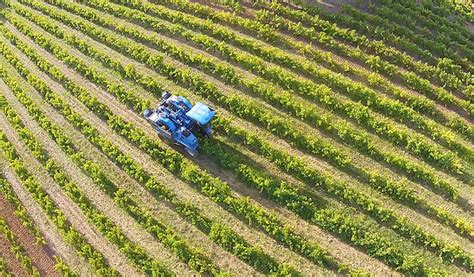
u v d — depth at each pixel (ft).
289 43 112.06
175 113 90.79
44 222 89.71
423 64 106.01
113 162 95.14
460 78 105.19
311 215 85.35
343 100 101.55
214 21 118.42
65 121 102.42
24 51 116.67
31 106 103.81
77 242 85.30
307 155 93.76
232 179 91.15
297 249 82.12
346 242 82.99
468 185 89.20
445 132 94.27
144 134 97.04
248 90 103.86
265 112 98.43
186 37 114.21
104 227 86.38
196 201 88.79
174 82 106.32
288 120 98.53
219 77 106.42
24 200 92.79
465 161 92.38
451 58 108.27
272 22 115.96
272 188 87.92
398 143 94.53
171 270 81.97
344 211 86.07
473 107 98.17
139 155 95.50
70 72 111.24
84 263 84.38
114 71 109.40
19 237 88.48
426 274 78.28
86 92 105.09
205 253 83.15
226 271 81.05
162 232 84.99
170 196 89.04
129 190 91.15
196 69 108.37
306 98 102.17
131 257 82.69
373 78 103.40
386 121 97.76
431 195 87.97
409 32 112.27
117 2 125.18
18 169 94.53
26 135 99.86
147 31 117.50
